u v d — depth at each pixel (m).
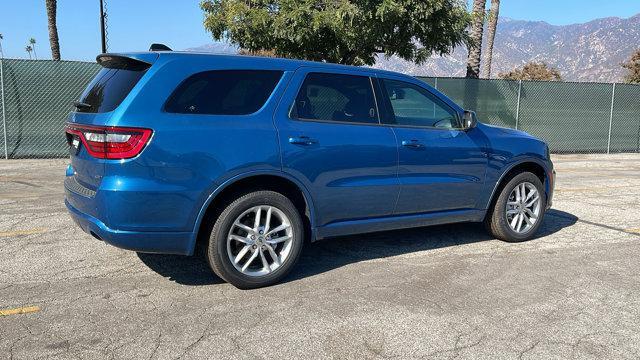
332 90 5.13
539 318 4.25
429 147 5.57
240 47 14.77
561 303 4.55
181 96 4.40
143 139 4.17
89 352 3.57
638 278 5.21
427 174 5.59
